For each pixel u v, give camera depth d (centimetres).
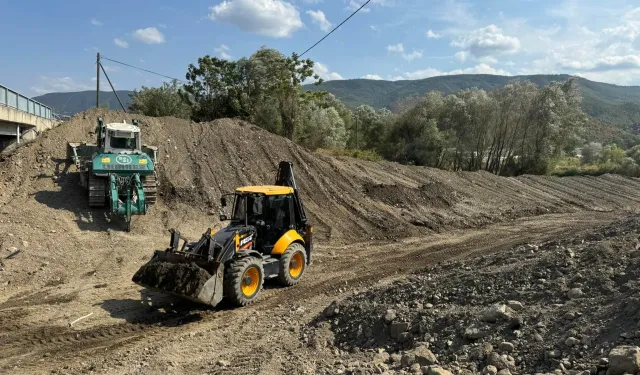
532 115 4116
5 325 830
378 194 2150
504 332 560
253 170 2092
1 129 2294
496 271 741
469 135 4241
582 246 749
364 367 562
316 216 1841
